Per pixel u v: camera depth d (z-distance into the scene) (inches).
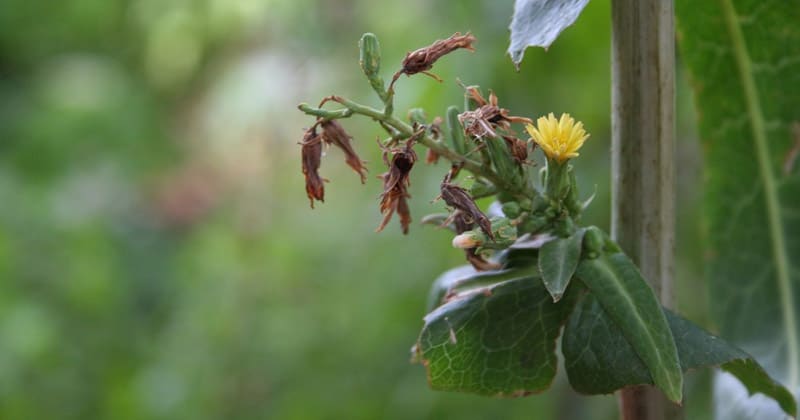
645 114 15.5
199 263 48.6
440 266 38.5
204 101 65.0
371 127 38.0
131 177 60.7
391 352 39.2
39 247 49.5
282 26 55.1
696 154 34.4
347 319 41.0
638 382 14.6
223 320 44.4
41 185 55.7
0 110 63.2
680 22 18.0
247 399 43.1
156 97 66.6
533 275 15.5
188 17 62.7
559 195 15.1
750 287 19.1
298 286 44.9
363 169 15.5
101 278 48.0
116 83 64.0
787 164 18.6
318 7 50.3
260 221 50.9
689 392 33.9
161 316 52.6
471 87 15.6
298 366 41.8
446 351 15.6
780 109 18.3
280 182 52.8
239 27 61.1
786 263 18.9
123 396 43.3
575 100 32.7
